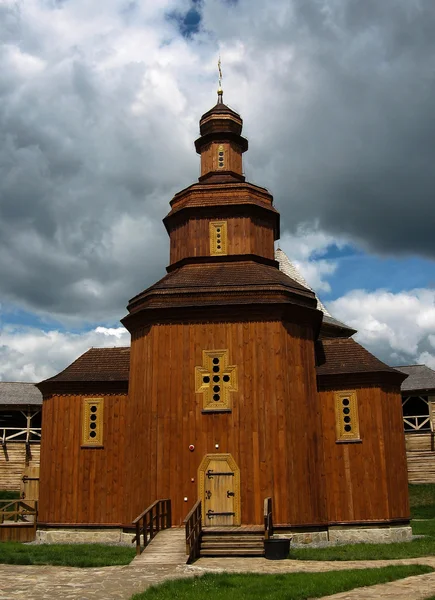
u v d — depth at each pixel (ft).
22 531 80.07
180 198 90.99
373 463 76.59
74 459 81.35
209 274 81.15
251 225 86.84
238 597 40.57
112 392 83.10
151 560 56.24
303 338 76.02
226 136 96.68
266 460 69.31
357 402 78.69
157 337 74.43
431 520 96.84
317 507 71.05
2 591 43.34
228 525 67.62
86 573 50.93
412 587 44.11
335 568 53.11
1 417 158.61
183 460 70.28
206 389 72.02
